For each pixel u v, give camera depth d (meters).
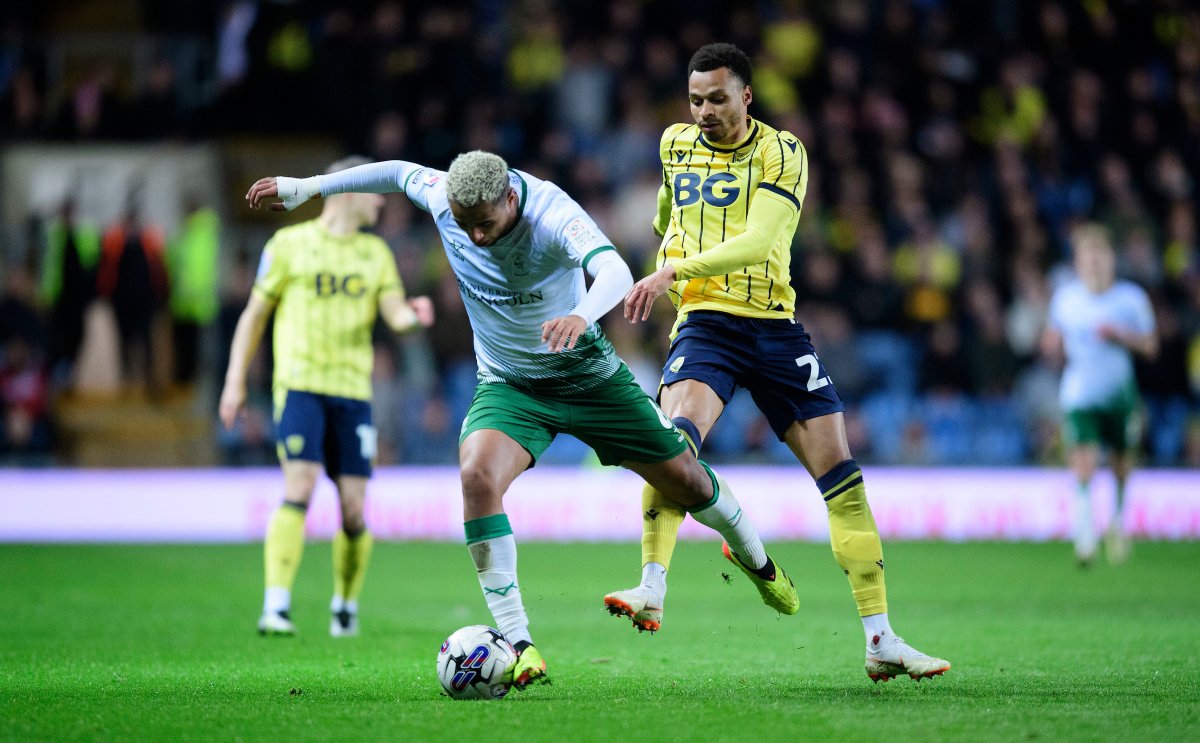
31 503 55.84
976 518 59.16
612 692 19.86
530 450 19.66
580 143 68.62
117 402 60.78
